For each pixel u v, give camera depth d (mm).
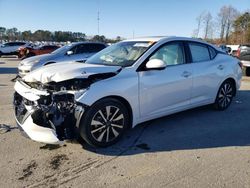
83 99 4242
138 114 4918
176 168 4008
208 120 6016
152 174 3850
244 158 4328
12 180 3695
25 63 11891
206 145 4785
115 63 5109
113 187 3551
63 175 3818
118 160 4234
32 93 4422
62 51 12609
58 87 4371
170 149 4621
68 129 4324
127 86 4664
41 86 4512
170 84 5277
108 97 4512
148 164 4121
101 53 5746
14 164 4090
